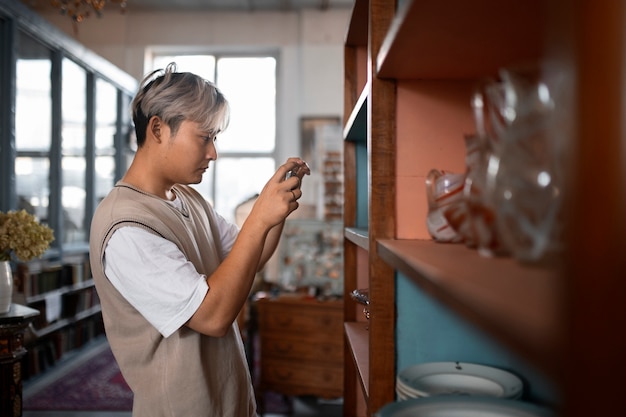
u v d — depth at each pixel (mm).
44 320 5254
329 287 4965
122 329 1451
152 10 8594
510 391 889
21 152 5094
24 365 4934
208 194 8719
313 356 4137
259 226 1401
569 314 275
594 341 270
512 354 335
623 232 271
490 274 481
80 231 6543
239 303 1380
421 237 1137
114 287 1426
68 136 6125
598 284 272
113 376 5125
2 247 2693
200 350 1446
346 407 2029
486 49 895
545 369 292
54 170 5805
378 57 1077
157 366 1428
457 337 1087
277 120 8570
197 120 1519
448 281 468
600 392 267
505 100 525
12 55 4871
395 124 1147
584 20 279
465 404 795
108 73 7125
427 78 1143
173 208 1562
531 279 449
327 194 8133
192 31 8609
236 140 8734
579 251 277
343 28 8414
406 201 1142
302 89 8422
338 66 8391
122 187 1503
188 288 1324
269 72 8766
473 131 1146
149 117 1523
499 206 523
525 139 498
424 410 783
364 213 2115
